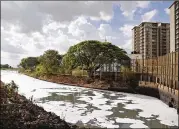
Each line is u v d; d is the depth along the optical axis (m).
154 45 95.75
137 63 34.78
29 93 28.52
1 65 193.50
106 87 33.94
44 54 61.72
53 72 57.34
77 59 44.00
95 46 40.66
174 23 61.94
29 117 11.60
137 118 15.46
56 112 17.12
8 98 15.99
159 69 25.84
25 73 93.56
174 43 61.88
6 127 9.89
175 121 14.66
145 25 95.25
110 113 17.03
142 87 28.56
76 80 43.44
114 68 40.94
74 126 12.34
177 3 60.72
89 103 21.70
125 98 25.14
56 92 30.62
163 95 22.48
